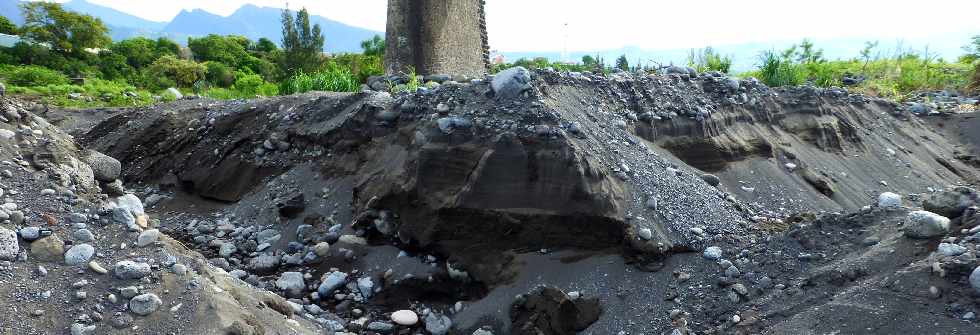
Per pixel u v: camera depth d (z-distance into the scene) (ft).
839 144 24.67
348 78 38.93
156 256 11.32
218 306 10.26
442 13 42.14
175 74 90.74
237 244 18.86
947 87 44.09
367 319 14.38
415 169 15.92
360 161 19.76
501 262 14.65
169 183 24.38
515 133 15.29
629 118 19.12
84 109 43.75
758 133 22.22
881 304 10.30
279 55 104.68
